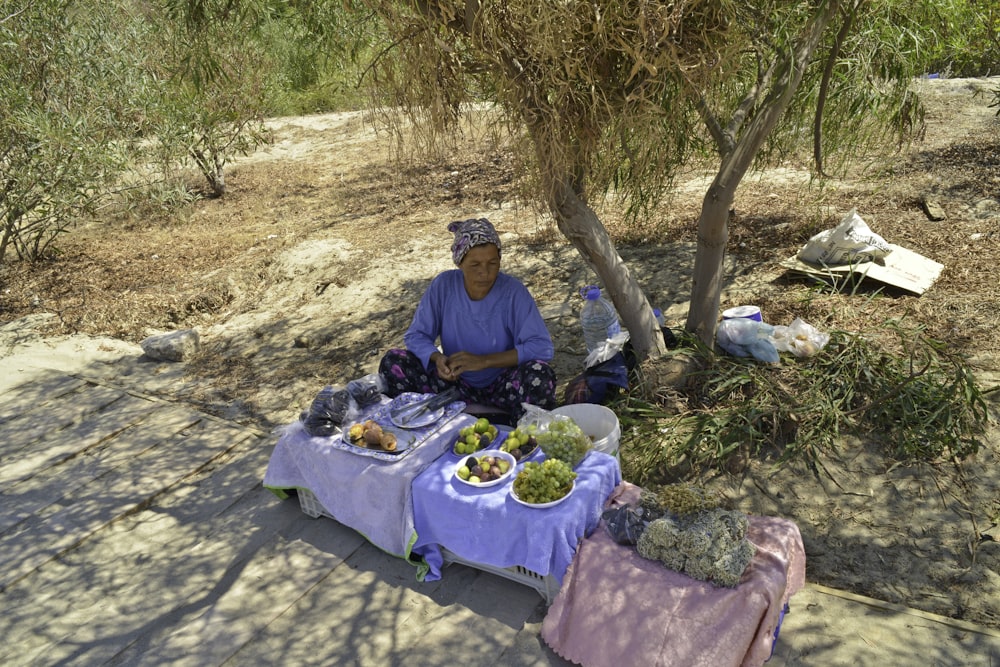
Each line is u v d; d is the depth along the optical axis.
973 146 7.81
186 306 6.76
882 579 3.21
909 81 4.35
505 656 2.97
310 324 6.17
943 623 2.95
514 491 3.18
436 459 3.55
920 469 3.68
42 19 7.07
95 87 7.33
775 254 6.02
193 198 8.53
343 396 3.84
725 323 4.53
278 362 5.67
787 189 7.36
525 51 3.13
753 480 3.77
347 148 11.64
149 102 7.49
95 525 3.99
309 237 8.02
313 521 3.90
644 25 2.93
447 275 4.17
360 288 6.57
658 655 2.70
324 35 3.91
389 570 3.51
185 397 5.31
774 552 2.97
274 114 13.36
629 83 3.26
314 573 3.53
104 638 3.25
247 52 7.99
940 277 5.34
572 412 3.74
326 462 3.65
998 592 3.07
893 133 4.98
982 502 3.47
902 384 3.89
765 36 3.70
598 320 4.55
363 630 3.17
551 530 3.04
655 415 4.09
